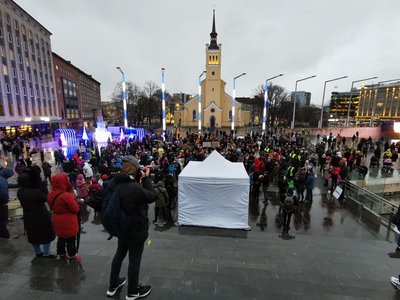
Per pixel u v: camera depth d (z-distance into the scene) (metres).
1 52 36.31
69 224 4.13
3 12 36.81
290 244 6.75
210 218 8.56
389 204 9.37
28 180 4.21
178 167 13.77
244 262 5.06
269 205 11.51
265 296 3.55
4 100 36.75
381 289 4.00
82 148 21.97
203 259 4.95
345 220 9.93
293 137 30.86
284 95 74.81
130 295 3.12
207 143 19.33
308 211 10.87
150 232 8.07
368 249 6.50
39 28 47.69
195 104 69.19
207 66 66.06
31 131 42.50
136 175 3.20
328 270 4.78
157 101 76.25
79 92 77.75
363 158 19.36
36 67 46.16
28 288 3.41
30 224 4.23
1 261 4.24
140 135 35.06
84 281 3.62
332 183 13.19
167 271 4.13
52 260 4.27
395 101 111.81
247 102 109.06
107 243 5.82
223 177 8.29
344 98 142.62
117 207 2.84
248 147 21.78
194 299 3.36
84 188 10.59
